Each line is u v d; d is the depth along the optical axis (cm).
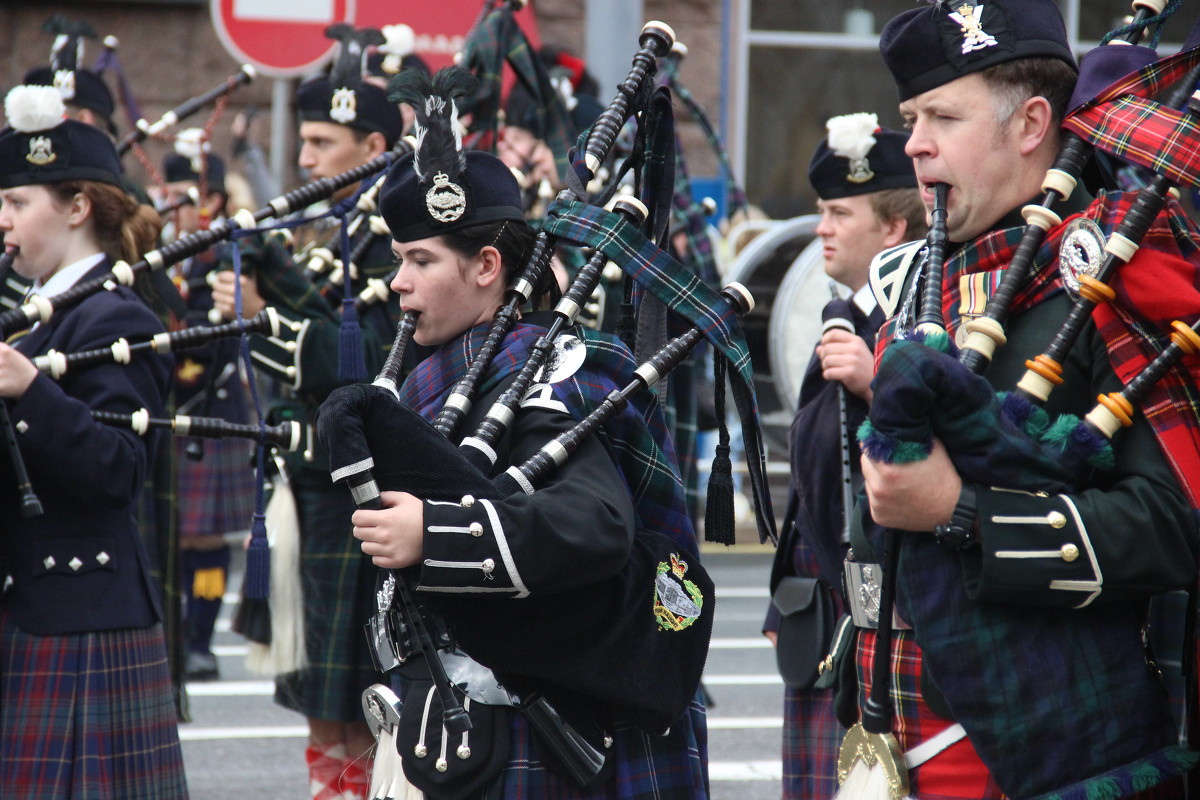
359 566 1091
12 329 849
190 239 905
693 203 1441
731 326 644
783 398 1295
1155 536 524
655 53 697
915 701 571
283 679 1129
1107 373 549
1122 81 567
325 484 1102
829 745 875
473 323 666
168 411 1159
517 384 623
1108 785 521
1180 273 549
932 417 527
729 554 2484
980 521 523
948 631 539
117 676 848
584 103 1460
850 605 666
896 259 654
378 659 656
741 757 1316
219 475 1697
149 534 1139
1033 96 580
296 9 1602
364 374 946
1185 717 560
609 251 642
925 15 588
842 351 802
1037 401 540
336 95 1193
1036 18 583
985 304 572
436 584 574
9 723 827
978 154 581
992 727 530
